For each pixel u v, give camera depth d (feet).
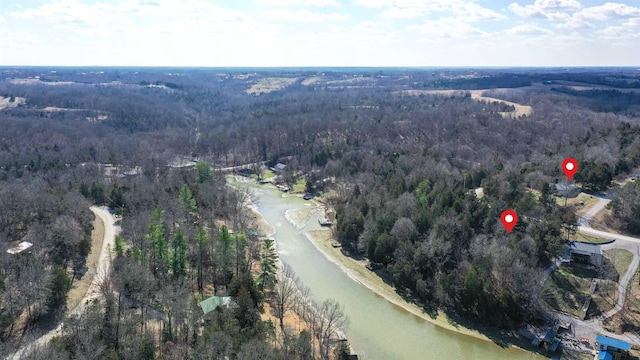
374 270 424.87
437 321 346.13
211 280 379.76
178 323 286.46
